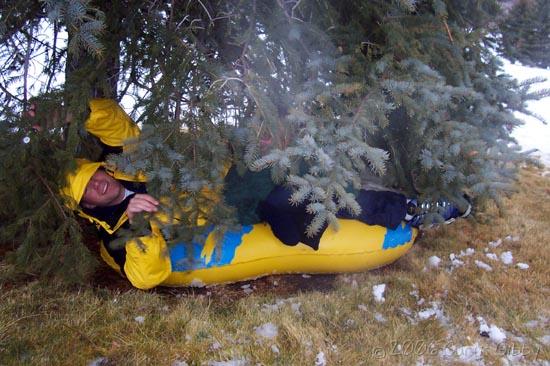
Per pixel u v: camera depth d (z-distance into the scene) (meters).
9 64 3.02
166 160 2.40
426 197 2.99
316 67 2.60
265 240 3.00
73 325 2.37
